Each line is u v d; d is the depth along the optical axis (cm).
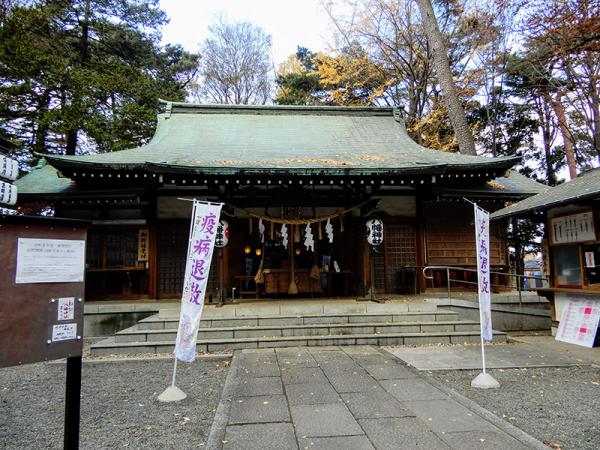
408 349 701
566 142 1812
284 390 480
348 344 738
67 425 272
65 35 1809
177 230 1089
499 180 1253
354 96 2250
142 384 530
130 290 1073
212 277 1097
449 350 691
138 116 1662
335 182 992
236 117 1426
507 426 366
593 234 705
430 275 1155
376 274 1152
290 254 1058
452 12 1892
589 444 338
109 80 1603
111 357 677
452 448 324
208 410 432
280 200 1009
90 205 1059
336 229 1162
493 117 2022
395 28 2023
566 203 676
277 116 1460
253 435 353
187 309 492
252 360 630
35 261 266
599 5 998
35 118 1523
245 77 2789
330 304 912
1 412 437
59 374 600
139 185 1061
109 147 1605
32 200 1018
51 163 891
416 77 2100
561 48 1094
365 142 1275
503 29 1689
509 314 903
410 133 2080
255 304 920
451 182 1113
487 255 548
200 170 882
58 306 274
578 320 754
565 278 791
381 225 997
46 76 1482
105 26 1881
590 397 455
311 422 382
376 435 351
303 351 690
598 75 1185
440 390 475
